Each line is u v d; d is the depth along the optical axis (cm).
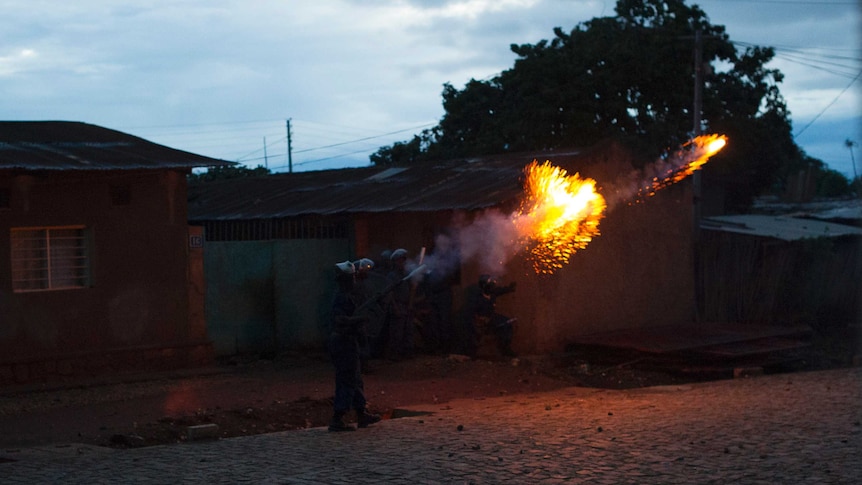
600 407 1091
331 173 2175
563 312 1560
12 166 1202
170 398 1172
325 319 1670
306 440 880
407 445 837
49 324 1298
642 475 704
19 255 1290
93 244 1347
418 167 1953
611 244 1659
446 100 3250
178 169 1415
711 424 948
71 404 1137
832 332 2092
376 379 1329
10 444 898
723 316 1920
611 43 2830
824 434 884
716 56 2939
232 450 830
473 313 1458
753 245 1991
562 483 678
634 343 1513
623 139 2588
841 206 3366
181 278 1450
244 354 1588
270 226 1830
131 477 714
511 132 2816
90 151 1406
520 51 2936
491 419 995
